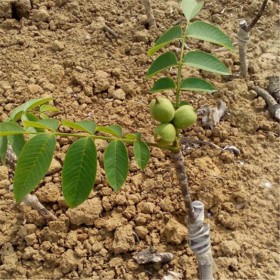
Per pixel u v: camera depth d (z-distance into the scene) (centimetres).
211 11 116
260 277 74
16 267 77
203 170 86
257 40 110
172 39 62
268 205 83
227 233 80
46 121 50
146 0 108
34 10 115
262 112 96
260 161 89
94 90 100
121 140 51
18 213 82
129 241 78
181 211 82
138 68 104
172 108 51
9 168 88
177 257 77
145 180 85
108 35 111
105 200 82
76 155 48
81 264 77
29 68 104
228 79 102
